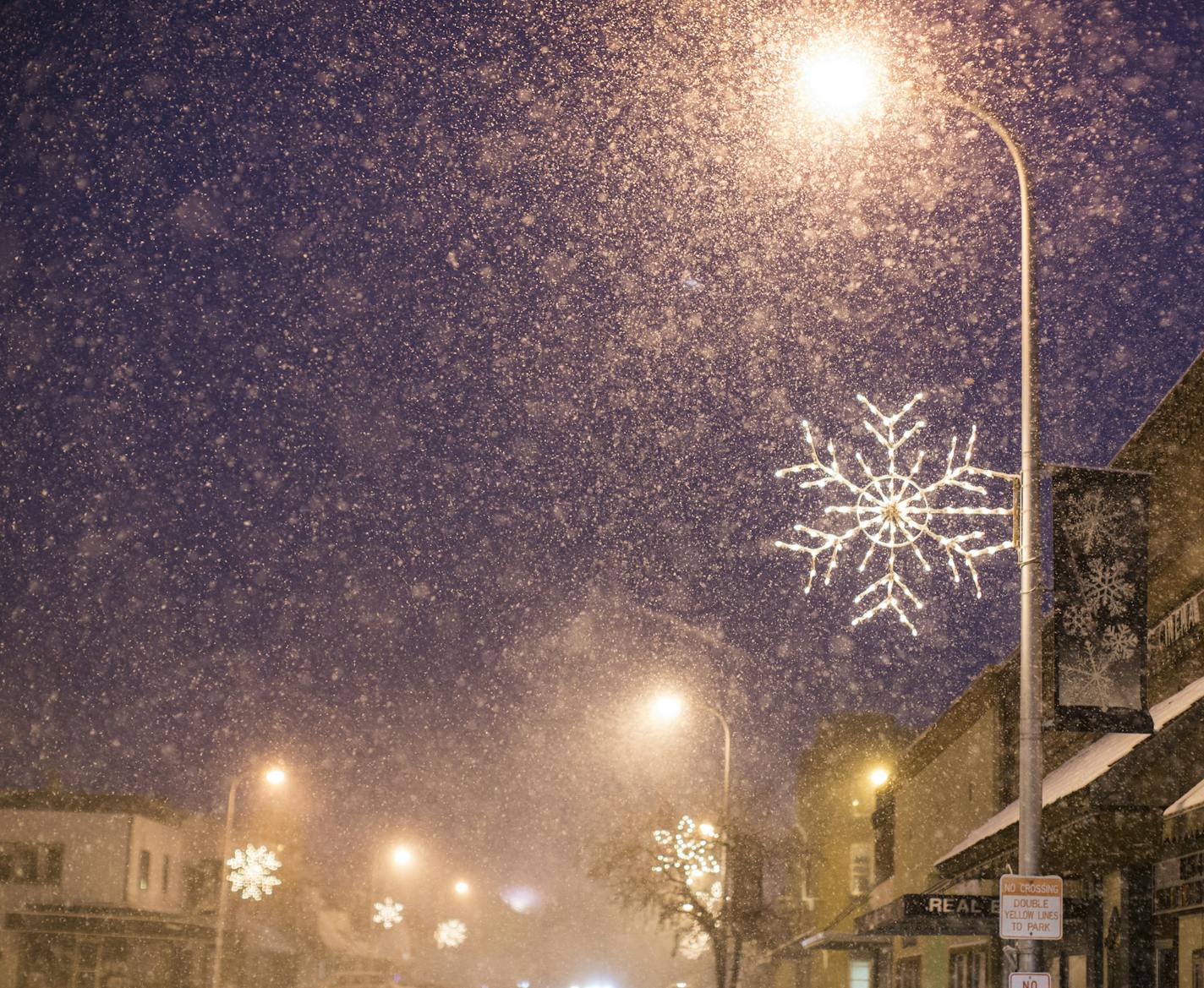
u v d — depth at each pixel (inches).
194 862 2427.4
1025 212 572.4
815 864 2041.1
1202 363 737.0
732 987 1574.8
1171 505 820.6
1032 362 566.3
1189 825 642.8
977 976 1091.9
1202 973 636.1
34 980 1972.2
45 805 2108.8
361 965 3171.8
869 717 2062.0
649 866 1595.7
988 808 1101.1
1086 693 560.7
